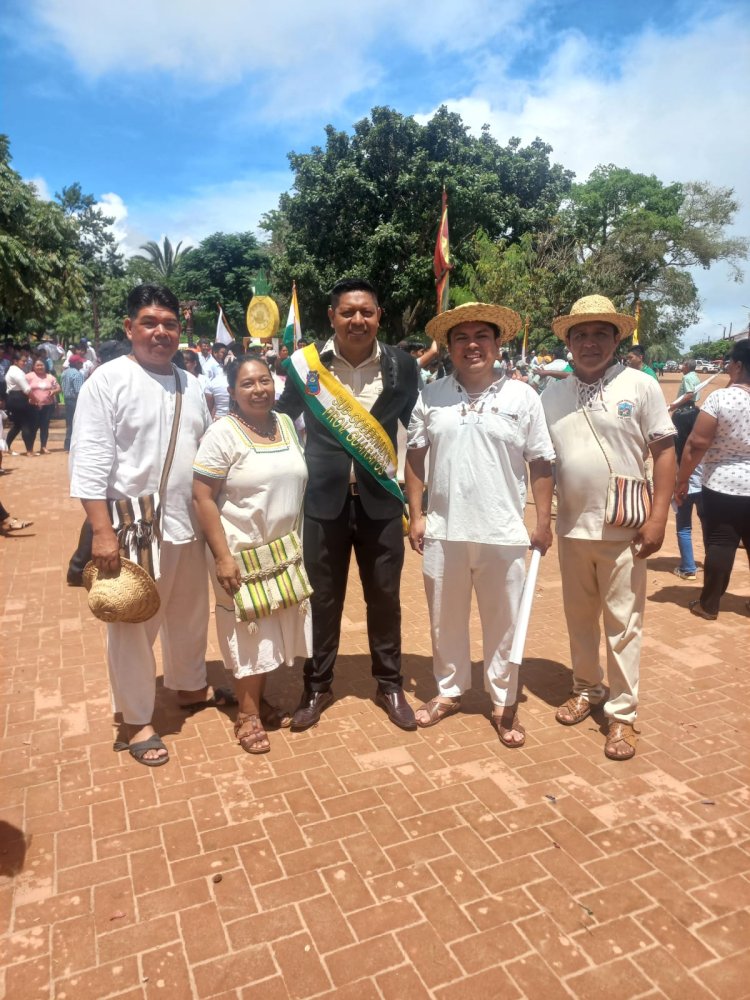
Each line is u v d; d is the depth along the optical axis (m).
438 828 2.77
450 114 26.41
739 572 6.05
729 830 2.76
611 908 2.37
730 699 3.82
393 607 3.60
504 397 3.27
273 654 3.29
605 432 3.28
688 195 38.78
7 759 3.25
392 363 3.48
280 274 28.19
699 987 2.08
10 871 2.54
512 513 3.30
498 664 3.39
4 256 16.61
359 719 3.63
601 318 3.19
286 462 3.24
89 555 5.60
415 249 26.52
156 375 3.20
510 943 2.23
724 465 4.78
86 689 3.93
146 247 64.25
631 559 3.29
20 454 13.29
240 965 2.15
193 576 3.51
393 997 2.05
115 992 2.06
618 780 3.08
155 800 2.95
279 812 2.87
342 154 27.77
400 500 3.58
